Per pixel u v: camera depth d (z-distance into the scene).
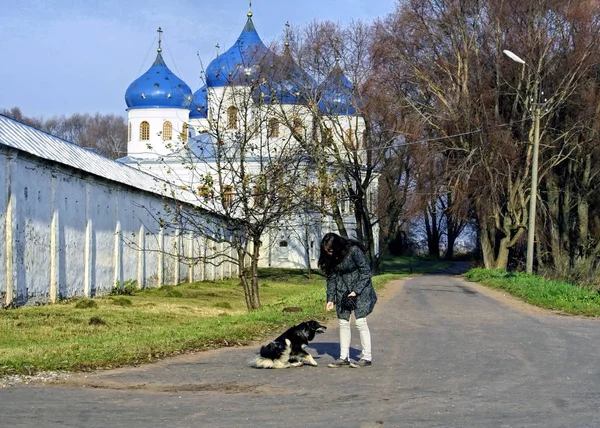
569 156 47.94
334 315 19.36
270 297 39.38
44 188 26.36
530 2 45.41
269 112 33.72
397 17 49.69
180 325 20.06
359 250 11.38
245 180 23.28
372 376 10.41
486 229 50.75
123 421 7.64
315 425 7.51
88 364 11.15
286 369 11.02
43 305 25.89
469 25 48.03
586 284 34.91
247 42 61.94
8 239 23.48
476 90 47.38
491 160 46.06
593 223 53.25
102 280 32.38
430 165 47.44
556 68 46.44
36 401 8.59
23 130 27.39
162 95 71.50
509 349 13.12
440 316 19.56
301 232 66.12
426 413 8.05
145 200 38.19
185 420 7.70
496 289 32.59
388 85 50.22
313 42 52.56
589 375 10.53
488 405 8.48
